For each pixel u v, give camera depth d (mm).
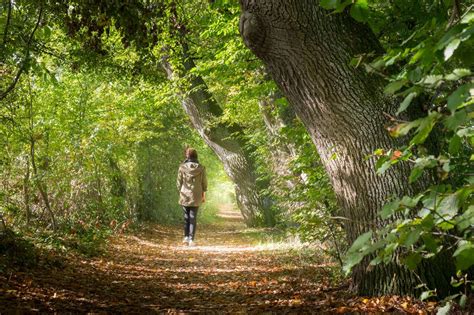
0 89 7301
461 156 3730
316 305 5082
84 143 11250
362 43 4598
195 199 13055
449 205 1840
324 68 4574
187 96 16953
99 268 7750
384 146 4539
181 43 10602
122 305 5375
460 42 1674
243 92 10609
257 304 5594
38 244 7871
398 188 4543
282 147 11055
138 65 8891
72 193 10945
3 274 5648
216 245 13422
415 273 4656
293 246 10602
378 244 1895
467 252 1789
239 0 4910
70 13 7008
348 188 4844
